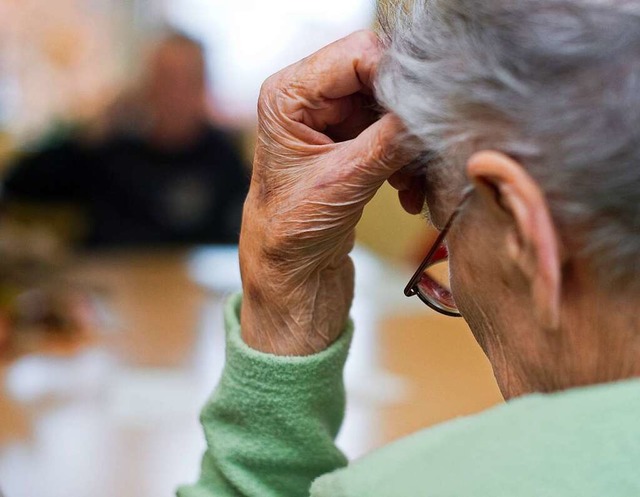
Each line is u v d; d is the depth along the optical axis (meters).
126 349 1.68
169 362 1.60
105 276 2.35
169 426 1.29
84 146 2.94
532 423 0.47
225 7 3.98
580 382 0.52
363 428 1.27
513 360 0.55
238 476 0.77
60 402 1.38
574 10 0.48
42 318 1.76
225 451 0.78
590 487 0.44
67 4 3.78
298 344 0.77
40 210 2.82
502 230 0.52
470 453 0.47
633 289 0.48
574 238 0.48
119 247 2.86
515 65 0.48
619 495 0.44
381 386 1.44
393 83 0.58
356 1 3.92
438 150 0.54
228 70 3.99
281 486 0.78
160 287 2.25
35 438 1.24
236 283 2.32
